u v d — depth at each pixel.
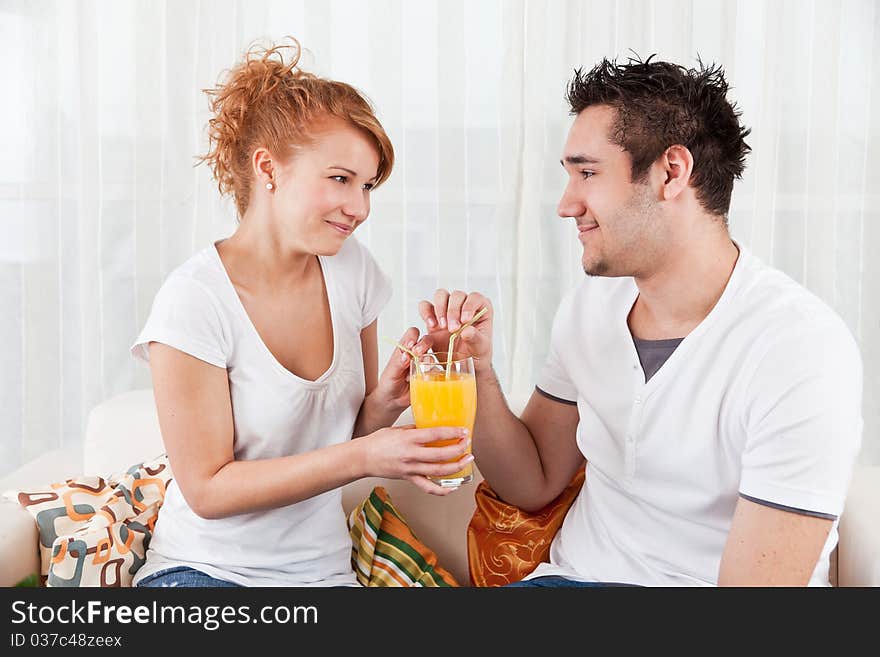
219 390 1.53
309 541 1.64
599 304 1.66
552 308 2.95
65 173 2.91
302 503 1.63
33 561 1.66
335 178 1.53
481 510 1.83
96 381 2.96
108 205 2.90
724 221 1.53
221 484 1.49
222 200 2.89
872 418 2.91
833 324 1.41
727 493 1.49
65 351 2.99
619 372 1.60
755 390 1.41
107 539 1.64
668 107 1.45
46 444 3.00
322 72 2.84
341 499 1.86
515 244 2.92
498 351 2.97
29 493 1.72
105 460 1.91
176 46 2.84
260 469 1.49
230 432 1.55
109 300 2.94
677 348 1.51
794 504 1.34
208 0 2.82
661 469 1.54
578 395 1.70
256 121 1.56
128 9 2.84
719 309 1.48
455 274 2.94
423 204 2.92
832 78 2.79
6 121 2.88
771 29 2.79
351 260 1.73
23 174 2.90
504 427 1.72
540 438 1.78
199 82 2.85
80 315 2.97
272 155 1.54
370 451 1.44
